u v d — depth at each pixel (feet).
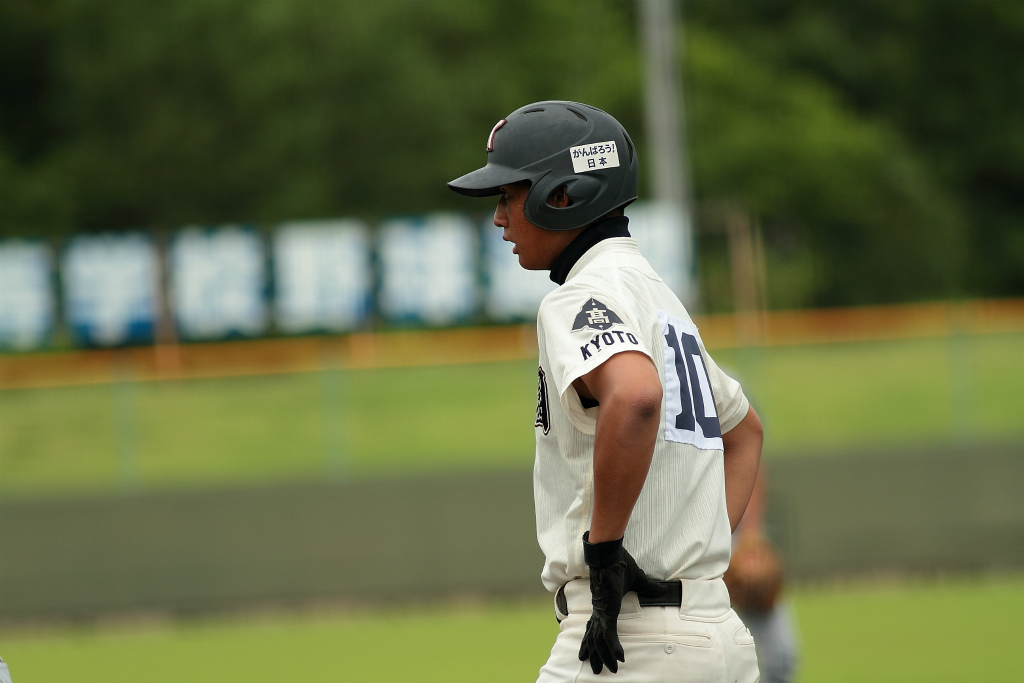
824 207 364.38
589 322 31.91
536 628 117.29
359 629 122.31
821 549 141.38
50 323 208.85
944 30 413.39
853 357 174.70
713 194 355.77
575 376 31.35
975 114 414.62
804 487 141.90
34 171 337.11
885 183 375.45
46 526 135.03
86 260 208.85
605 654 32.17
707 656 32.96
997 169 415.23
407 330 226.38
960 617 112.27
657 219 188.96
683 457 33.42
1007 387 167.02
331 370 164.76
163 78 331.16
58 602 134.41
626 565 32.19
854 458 142.51
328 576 136.77
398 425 180.14
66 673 104.22
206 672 101.86
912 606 120.26
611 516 30.96
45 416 179.73
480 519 138.10
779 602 55.57
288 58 325.83
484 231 209.26
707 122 357.41
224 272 209.77
